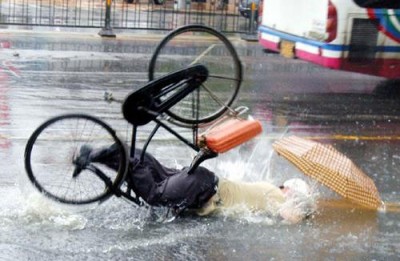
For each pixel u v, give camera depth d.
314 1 12.83
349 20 12.51
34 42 17.80
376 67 12.81
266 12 14.88
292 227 6.83
